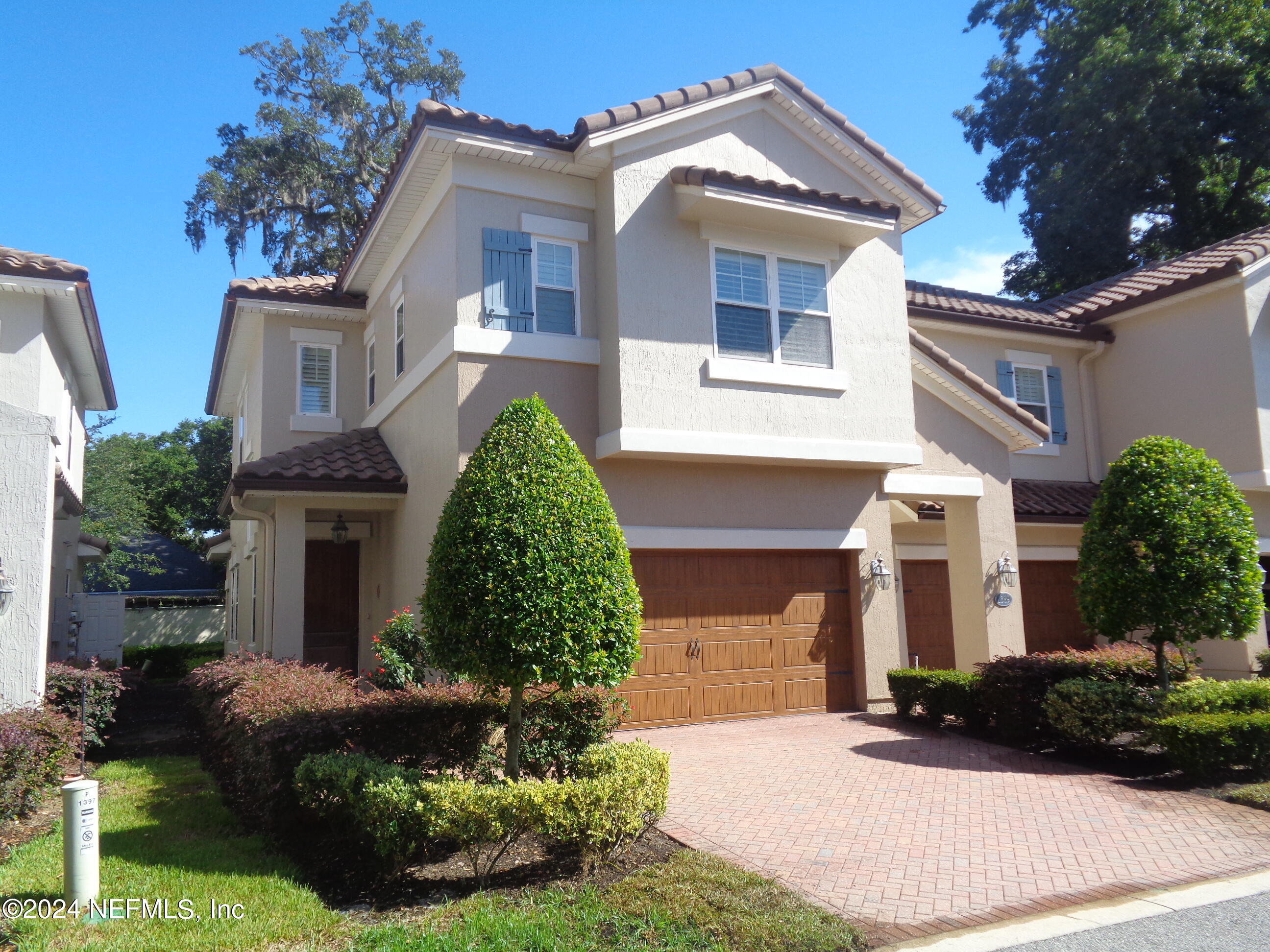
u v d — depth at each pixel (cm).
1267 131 2677
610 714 872
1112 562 1076
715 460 1199
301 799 698
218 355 1842
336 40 3447
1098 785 923
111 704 1191
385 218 1353
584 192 1215
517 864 677
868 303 1309
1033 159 3159
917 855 698
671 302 1161
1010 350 1839
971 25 3369
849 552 1351
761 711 1264
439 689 850
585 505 728
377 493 1308
